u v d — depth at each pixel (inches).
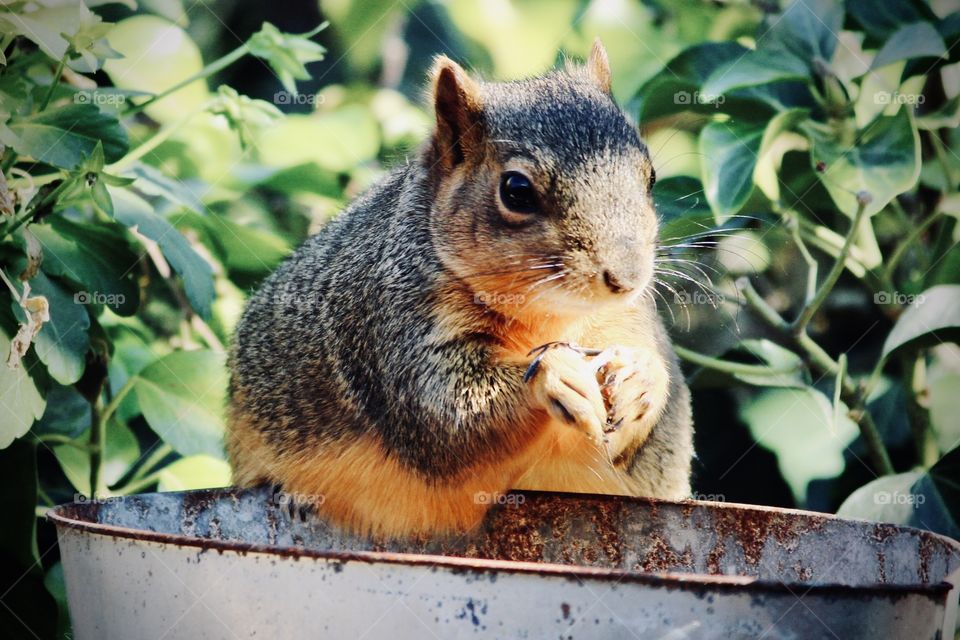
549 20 38.5
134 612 27.6
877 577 28.8
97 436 33.9
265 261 35.9
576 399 29.0
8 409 30.6
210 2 38.7
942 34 35.0
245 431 32.2
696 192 34.8
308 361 31.4
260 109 34.4
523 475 30.7
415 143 33.1
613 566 29.9
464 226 30.0
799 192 35.5
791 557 29.3
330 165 37.5
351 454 30.8
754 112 35.4
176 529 30.1
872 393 36.2
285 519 30.7
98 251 32.6
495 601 26.6
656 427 31.1
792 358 35.2
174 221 35.6
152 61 36.9
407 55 39.7
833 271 34.5
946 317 33.9
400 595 26.7
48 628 32.9
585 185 29.4
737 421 36.5
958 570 27.4
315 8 39.4
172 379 34.1
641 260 29.2
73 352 31.6
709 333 35.6
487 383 29.8
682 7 37.8
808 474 35.7
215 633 27.2
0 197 30.5
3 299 31.1
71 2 31.7
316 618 26.9
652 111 35.5
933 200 36.4
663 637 26.4
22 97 32.0
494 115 30.1
